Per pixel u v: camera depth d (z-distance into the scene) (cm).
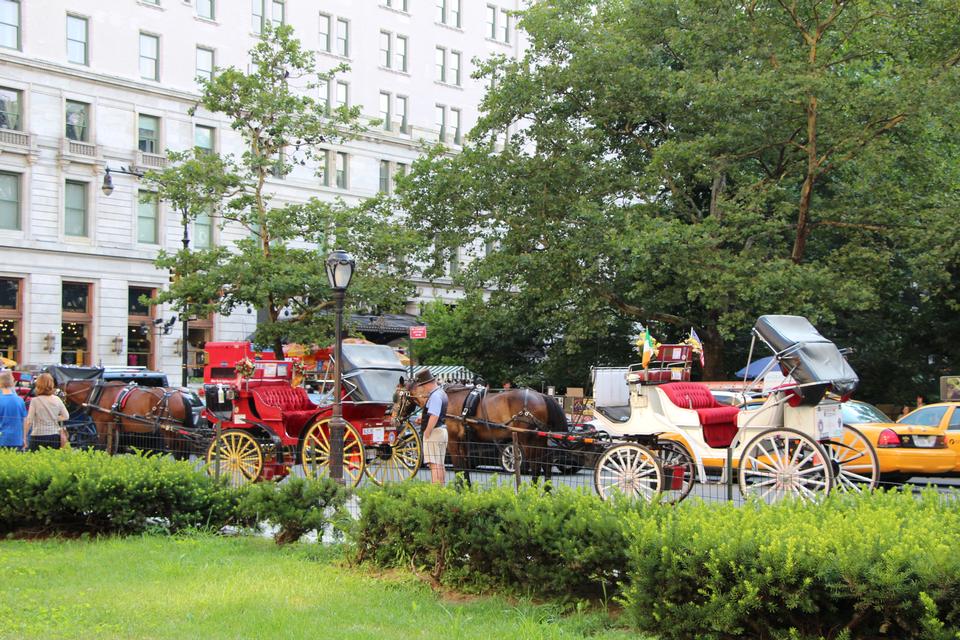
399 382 1964
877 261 2942
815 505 903
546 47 3219
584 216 2959
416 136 6794
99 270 5362
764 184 3131
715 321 3256
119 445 2117
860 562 716
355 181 6431
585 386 3909
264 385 1920
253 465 1853
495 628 826
